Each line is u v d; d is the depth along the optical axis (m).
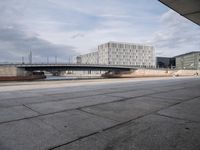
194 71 113.69
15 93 13.88
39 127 5.36
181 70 106.62
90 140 4.38
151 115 6.79
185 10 20.03
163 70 99.62
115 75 100.88
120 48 153.25
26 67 74.25
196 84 24.11
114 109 7.87
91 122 5.88
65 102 9.66
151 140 4.35
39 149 3.89
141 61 162.00
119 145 4.08
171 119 6.21
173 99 10.66
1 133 4.85
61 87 19.77
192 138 4.45
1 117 6.50
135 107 8.30
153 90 16.06
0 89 17.38
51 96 12.07
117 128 5.27
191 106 8.49
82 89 17.20
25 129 5.17
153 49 168.75
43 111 7.47
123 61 153.50
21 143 4.20
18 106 8.55
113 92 14.45
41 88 18.52
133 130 5.08
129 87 19.45
